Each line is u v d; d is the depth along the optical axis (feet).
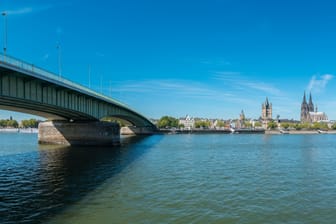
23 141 352.49
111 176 116.47
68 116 237.04
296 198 85.87
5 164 148.36
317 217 69.36
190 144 310.65
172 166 144.87
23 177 114.11
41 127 262.26
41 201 79.82
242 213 71.31
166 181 107.45
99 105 247.70
